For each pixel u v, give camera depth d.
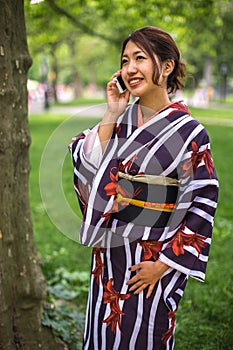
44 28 9.92
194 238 2.08
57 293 3.76
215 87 47.66
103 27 12.73
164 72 2.10
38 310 2.79
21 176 2.67
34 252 2.78
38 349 2.77
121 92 2.18
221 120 17.92
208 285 4.03
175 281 2.14
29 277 2.71
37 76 35.50
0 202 2.56
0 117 2.52
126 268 2.15
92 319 2.26
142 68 2.05
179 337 3.28
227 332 3.27
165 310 2.15
